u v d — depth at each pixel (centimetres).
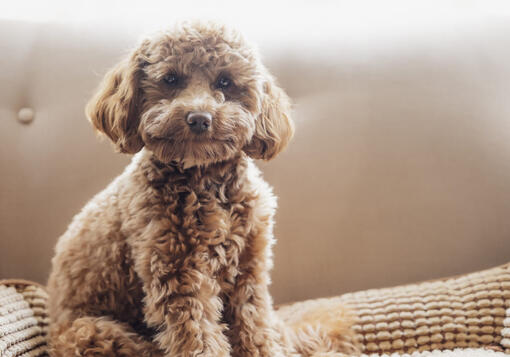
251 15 255
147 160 164
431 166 224
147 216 154
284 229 226
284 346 171
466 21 237
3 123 221
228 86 164
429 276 221
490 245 219
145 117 153
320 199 226
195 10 255
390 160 225
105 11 256
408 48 233
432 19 239
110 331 155
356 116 229
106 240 166
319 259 224
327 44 239
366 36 238
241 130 155
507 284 191
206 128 145
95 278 169
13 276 217
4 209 216
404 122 227
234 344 165
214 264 154
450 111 226
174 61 156
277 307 219
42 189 221
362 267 223
